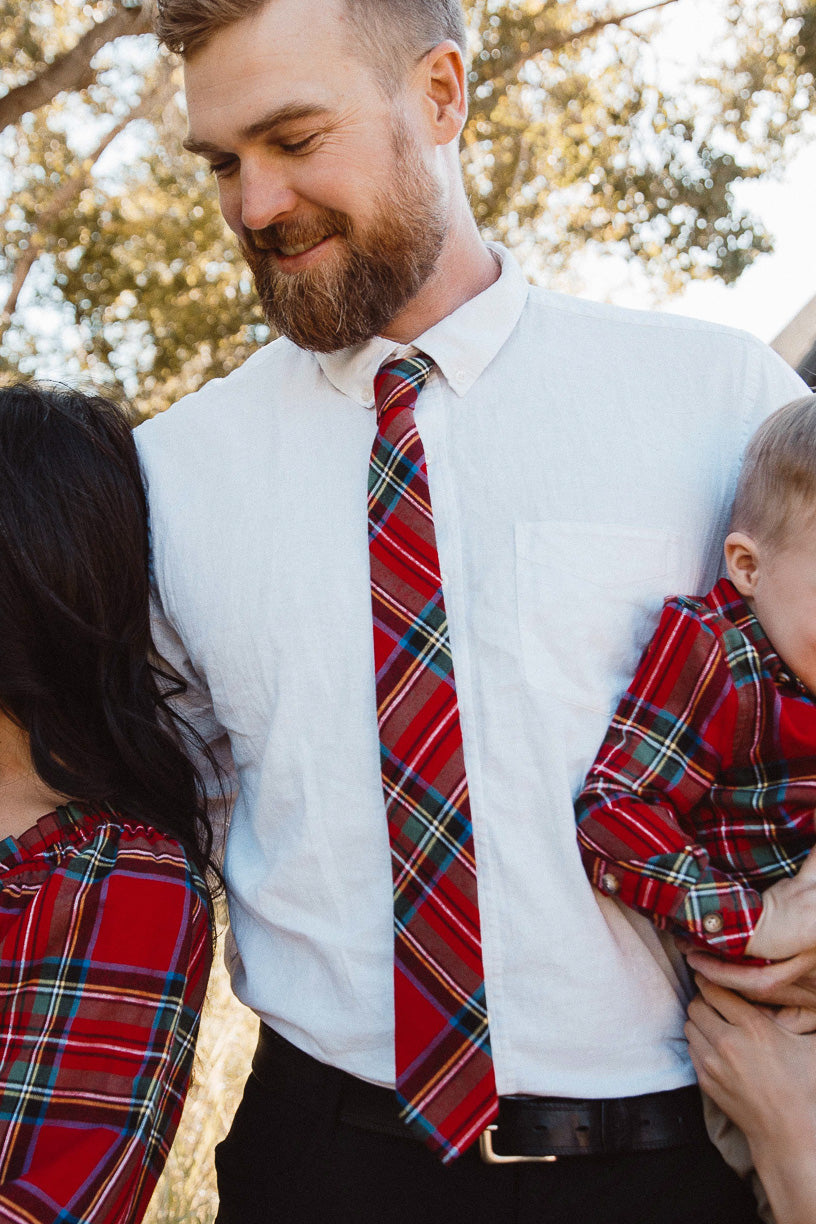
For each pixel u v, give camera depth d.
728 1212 1.31
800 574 1.32
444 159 1.40
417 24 1.34
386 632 1.30
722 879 1.27
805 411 1.36
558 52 8.44
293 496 1.42
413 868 1.25
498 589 1.34
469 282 1.45
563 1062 1.27
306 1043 1.35
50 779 1.34
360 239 1.31
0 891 1.26
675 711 1.32
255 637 1.39
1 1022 1.22
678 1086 1.30
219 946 2.71
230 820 1.55
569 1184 1.27
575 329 1.44
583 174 8.51
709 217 8.43
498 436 1.38
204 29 1.24
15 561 1.35
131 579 1.43
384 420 1.37
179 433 1.52
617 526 1.36
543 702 1.30
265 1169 1.39
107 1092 1.22
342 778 1.34
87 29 7.57
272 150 1.28
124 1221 1.22
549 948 1.27
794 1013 1.27
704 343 1.45
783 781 1.31
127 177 8.24
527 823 1.29
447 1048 1.22
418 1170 1.29
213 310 8.54
